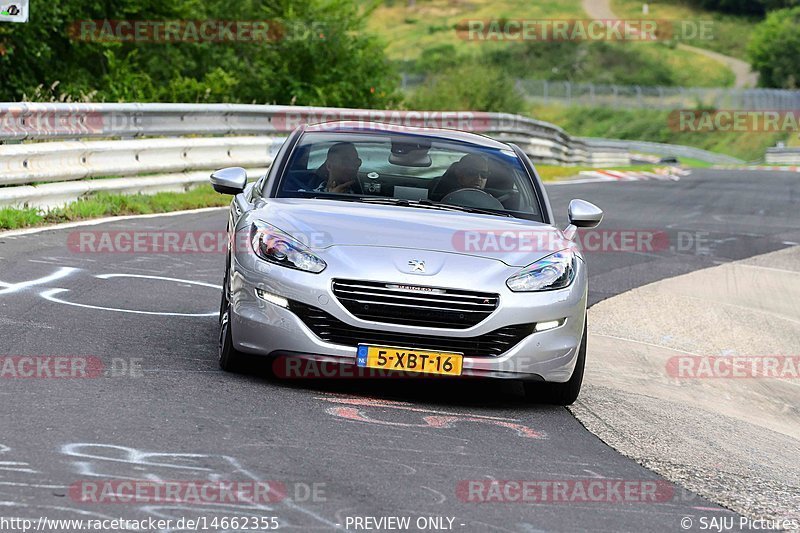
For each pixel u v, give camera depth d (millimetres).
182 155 57875
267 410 20344
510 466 18656
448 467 18062
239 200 26719
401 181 26469
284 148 27125
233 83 100438
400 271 22078
